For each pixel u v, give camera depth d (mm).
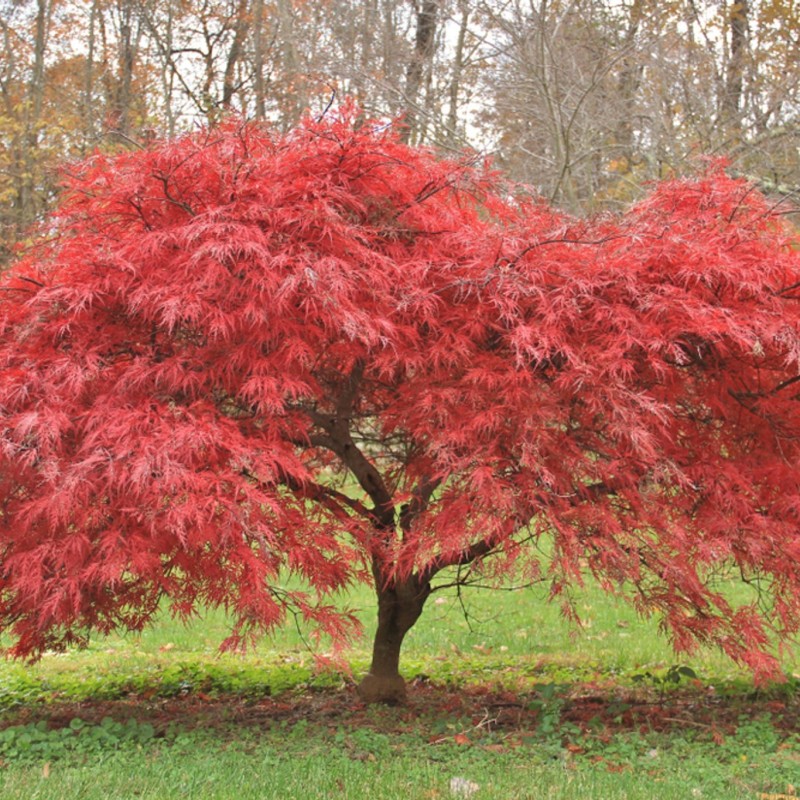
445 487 4797
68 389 4348
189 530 4176
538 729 5406
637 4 13367
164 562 4660
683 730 5473
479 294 4602
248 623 4559
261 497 4062
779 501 4902
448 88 13328
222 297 4449
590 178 12859
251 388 4277
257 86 16625
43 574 4387
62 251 4793
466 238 4844
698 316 4539
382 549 4887
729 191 5203
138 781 4250
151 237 4520
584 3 13125
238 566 4383
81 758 4766
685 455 5066
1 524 4434
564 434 4691
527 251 4848
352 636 4672
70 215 4984
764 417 5133
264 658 8008
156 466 4027
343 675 6918
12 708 6465
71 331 4617
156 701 6621
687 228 5055
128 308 4656
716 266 4656
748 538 4617
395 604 6078
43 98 17016
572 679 7031
